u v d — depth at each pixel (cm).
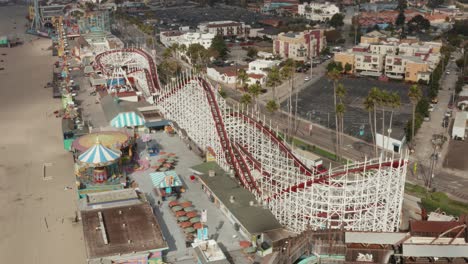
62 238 10769
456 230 8956
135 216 10288
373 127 17775
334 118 19025
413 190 12862
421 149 15850
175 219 11038
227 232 10475
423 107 18538
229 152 12769
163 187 11888
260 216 10294
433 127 17900
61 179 13762
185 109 16062
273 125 18200
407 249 8356
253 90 17988
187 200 11900
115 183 12800
